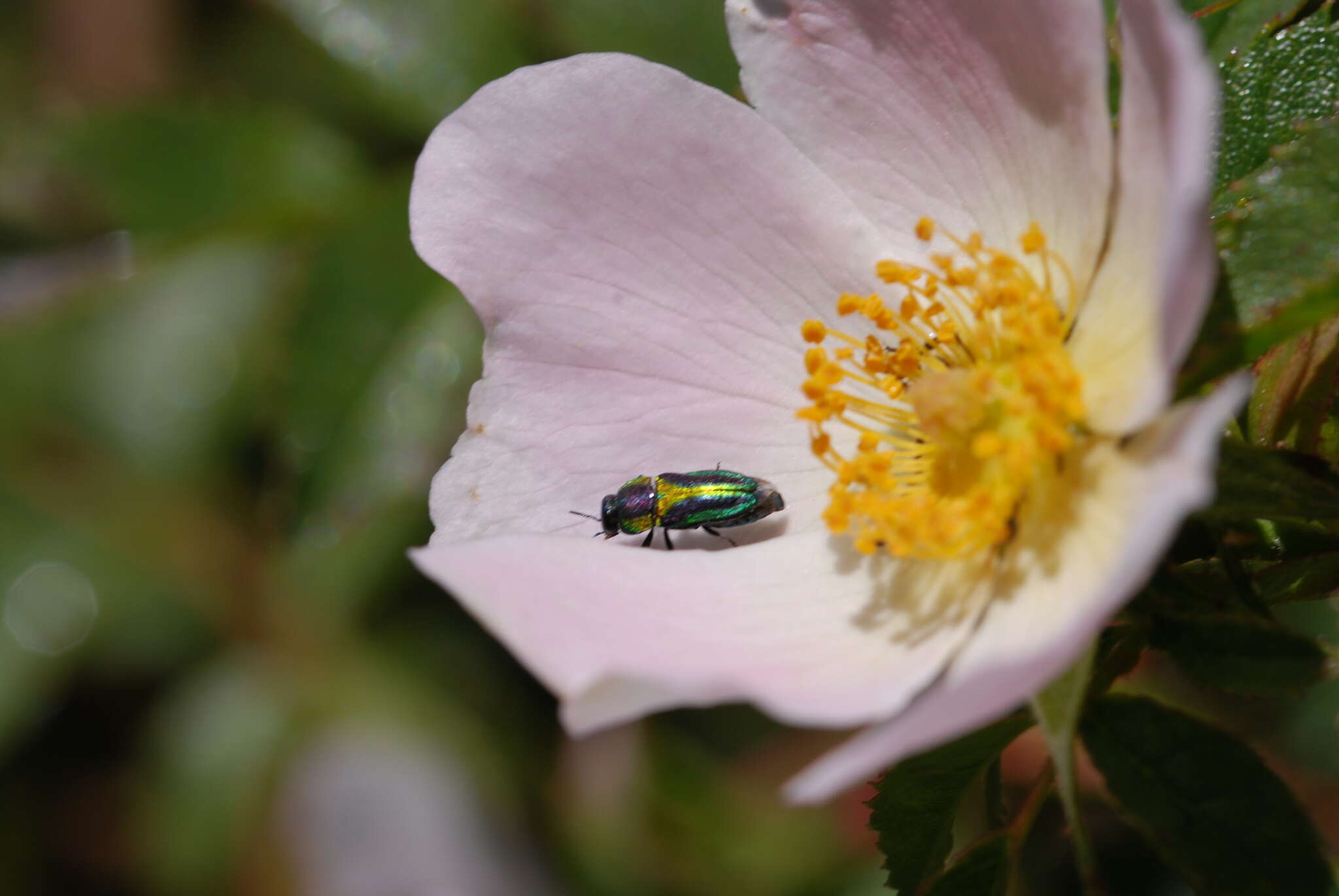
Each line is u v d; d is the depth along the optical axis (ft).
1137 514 0.38
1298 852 0.38
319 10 0.53
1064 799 0.38
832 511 0.42
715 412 0.44
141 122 0.54
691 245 0.43
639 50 0.51
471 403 0.43
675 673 0.39
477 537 0.43
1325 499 0.39
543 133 0.43
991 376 0.42
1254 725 0.54
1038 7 0.40
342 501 0.52
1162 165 0.38
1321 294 0.39
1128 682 0.41
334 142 0.54
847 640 0.41
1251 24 0.41
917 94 0.42
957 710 0.37
